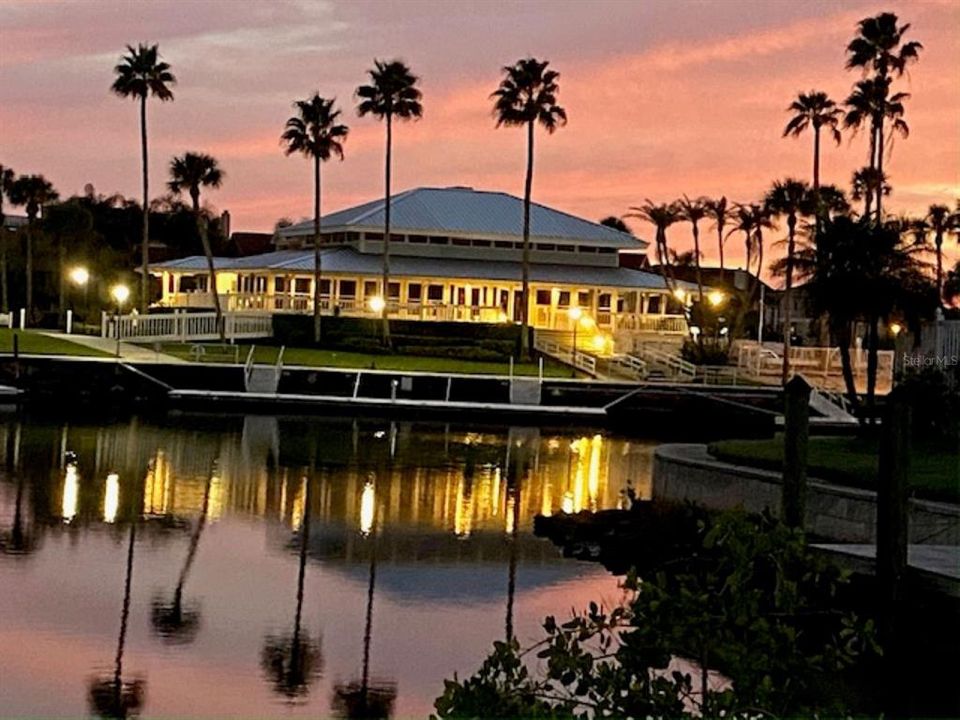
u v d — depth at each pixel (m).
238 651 17.38
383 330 72.75
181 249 117.69
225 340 70.69
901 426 17.81
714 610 8.25
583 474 38.66
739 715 7.91
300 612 19.66
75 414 50.66
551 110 75.00
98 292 89.31
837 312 33.66
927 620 17.41
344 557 24.16
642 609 8.23
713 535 8.42
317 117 74.88
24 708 14.59
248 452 40.09
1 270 91.56
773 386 63.16
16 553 23.06
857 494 22.61
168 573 22.02
